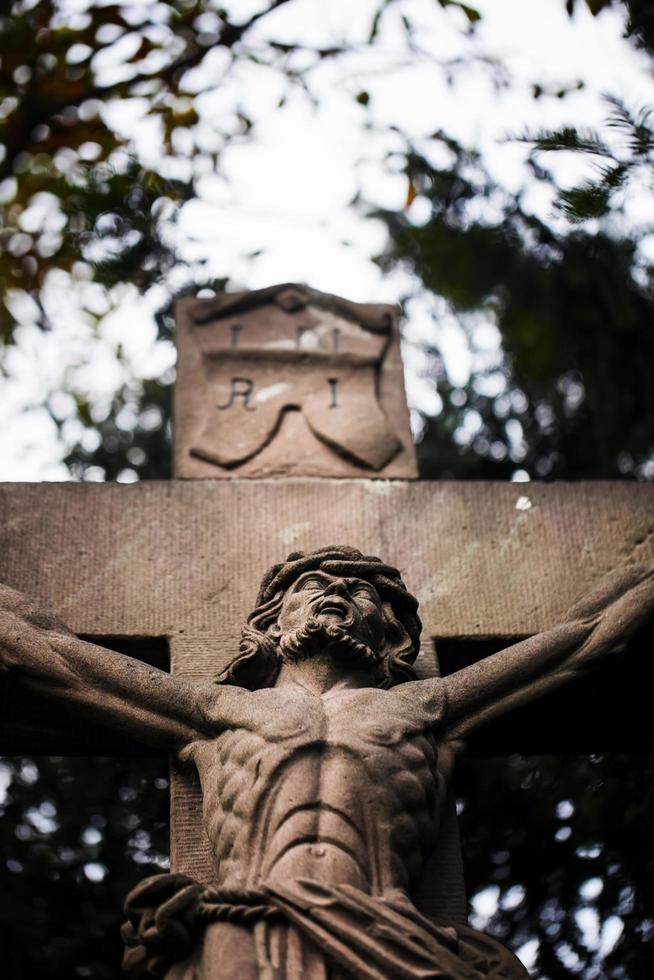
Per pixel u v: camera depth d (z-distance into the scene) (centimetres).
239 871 381
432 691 424
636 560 491
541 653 436
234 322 556
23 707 455
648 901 545
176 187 647
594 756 557
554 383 687
